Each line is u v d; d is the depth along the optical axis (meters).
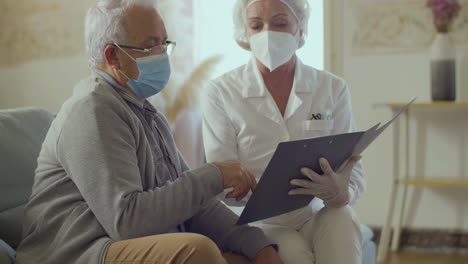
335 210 1.64
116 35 1.50
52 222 1.39
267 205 1.46
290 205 1.56
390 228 3.60
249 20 1.97
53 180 1.44
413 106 3.48
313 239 1.68
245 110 1.96
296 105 1.94
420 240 3.71
